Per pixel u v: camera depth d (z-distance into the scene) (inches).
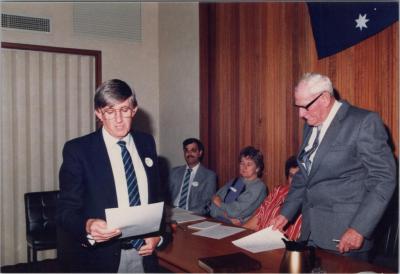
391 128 96.3
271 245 73.2
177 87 168.4
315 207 74.6
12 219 152.8
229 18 142.1
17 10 150.5
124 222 55.6
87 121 164.9
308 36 116.0
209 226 91.0
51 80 157.8
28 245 146.7
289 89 121.7
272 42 126.6
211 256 69.7
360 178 71.1
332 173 71.8
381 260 84.3
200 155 139.3
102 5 167.5
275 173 126.6
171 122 172.6
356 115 71.3
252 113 134.2
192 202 136.1
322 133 74.8
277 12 124.9
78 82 163.2
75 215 57.1
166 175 175.6
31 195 140.8
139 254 61.0
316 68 113.9
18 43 150.5
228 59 143.2
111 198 59.4
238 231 85.9
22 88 152.5
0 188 149.6
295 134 120.1
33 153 155.5
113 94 58.0
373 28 98.3
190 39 160.2
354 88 104.1
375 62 99.3
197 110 157.3
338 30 106.0
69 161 59.3
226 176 145.0
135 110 61.3
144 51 177.5
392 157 68.7
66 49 159.3
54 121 158.7
